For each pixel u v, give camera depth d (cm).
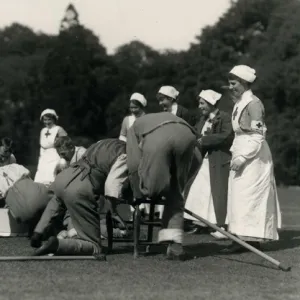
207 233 1142
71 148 887
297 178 4141
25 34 6850
